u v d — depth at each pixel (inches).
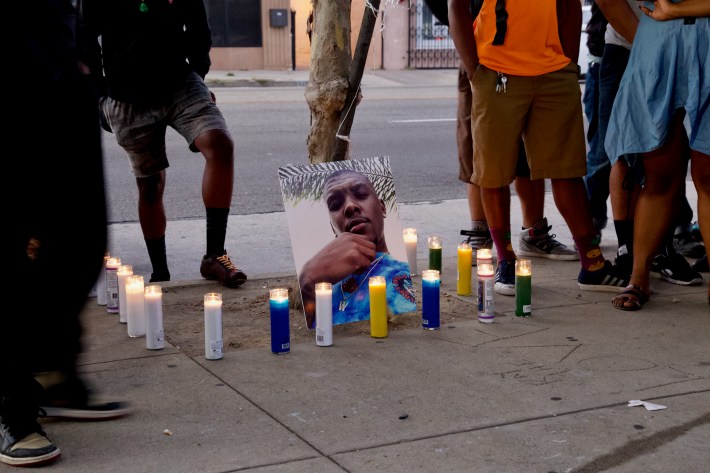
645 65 187.8
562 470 122.0
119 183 375.2
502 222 209.3
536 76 201.3
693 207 326.0
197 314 197.6
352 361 164.9
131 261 265.0
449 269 235.9
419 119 578.9
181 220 315.3
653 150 188.9
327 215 189.9
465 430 134.4
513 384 152.5
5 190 129.3
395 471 121.8
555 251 245.6
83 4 208.5
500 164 204.5
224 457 126.6
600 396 146.8
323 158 202.2
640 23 191.8
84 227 137.7
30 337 136.9
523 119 203.8
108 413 139.3
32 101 128.3
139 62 211.5
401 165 425.7
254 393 149.8
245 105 641.6
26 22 126.5
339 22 195.2
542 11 198.4
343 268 187.6
